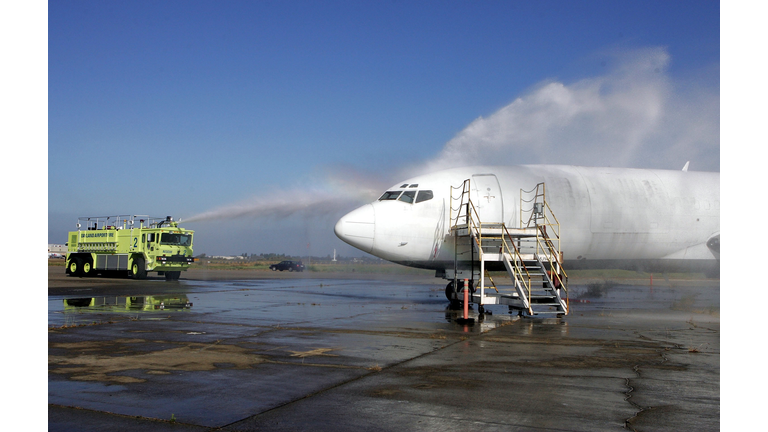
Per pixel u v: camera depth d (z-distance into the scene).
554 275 18.69
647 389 7.56
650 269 23.98
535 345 11.30
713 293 29.88
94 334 12.39
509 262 18.44
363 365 9.06
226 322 14.80
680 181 23.41
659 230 22.58
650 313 18.56
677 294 29.61
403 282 42.28
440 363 9.29
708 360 9.73
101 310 17.94
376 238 20.45
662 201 22.69
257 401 6.84
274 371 8.55
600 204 21.88
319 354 10.05
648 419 6.21
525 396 7.15
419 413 6.38
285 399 6.95
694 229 22.94
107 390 7.30
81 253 40.34
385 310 18.61
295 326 14.01
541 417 6.25
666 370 8.84
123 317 15.84
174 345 10.93
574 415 6.33
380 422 6.05
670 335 12.95
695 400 7.02
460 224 20.53
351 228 20.38
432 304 21.20
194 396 7.05
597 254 22.41
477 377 8.24
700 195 23.17
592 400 6.98
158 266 35.97
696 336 12.80
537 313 17.28
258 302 21.72
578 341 11.90
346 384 7.74
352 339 11.89
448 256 20.88
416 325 14.48
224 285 34.69
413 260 21.09
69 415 6.18
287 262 74.31
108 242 38.62
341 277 53.66
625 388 7.61
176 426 5.85
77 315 16.31
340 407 6.61
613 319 16.52
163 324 14.26
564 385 7.77
